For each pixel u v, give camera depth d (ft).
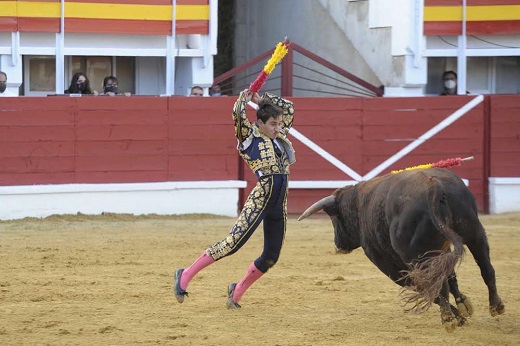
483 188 104.58
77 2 105.19
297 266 70.85
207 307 55.52
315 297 59.00
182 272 52.16
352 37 126.11
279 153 52.03
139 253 75.82
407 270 49.73
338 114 101.55
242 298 58.44
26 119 93.40
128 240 82.48
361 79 119.85
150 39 110.01
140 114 96.94
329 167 101.65
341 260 73.77
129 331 48.98
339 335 48.65
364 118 101.96
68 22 104.99
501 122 104.01
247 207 51.75
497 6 115.14
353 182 101.96
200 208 99.25
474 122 103.76
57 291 59.77
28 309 54.29
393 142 102.53
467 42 116.78
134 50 108.58
